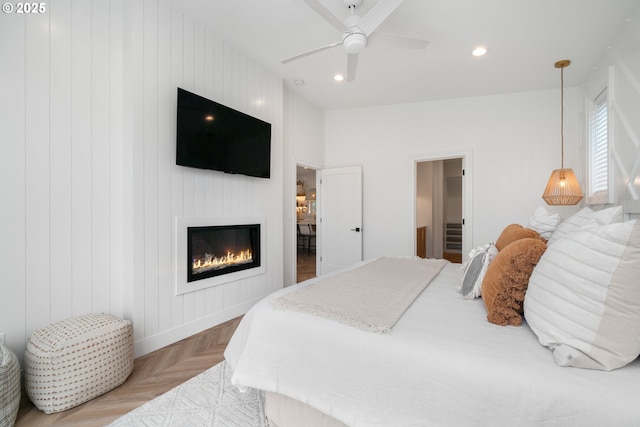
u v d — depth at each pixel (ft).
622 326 3.02
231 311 10.14
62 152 6.75
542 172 12.83
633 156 8.08
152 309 7.82
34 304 6.37
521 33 8.96
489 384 3.14
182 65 8.52
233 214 10.22
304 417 4.45
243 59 10.55
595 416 2.71
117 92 7.61
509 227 7.79
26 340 6.25
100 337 5.95
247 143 10.42
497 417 3.06
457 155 14.23
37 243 6.42
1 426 4.77
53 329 5.98
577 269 3.33
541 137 12.87
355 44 6.73
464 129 14.14
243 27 9.14
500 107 13.53
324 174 16.92
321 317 4.51
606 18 8.21
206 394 5.93
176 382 6.41
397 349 3.69
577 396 2.82
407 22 8.46
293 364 4.35
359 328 4.12
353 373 3.89
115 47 7.57
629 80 8.28
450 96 14.08
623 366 3.10
